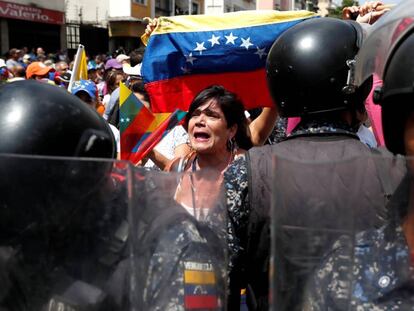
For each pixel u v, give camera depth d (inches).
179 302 38.8
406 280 35.7
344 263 35.4
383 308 35.5
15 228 36.9
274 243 34.6
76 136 42.0
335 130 53.9
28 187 36.3
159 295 38.4
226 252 43.6
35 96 42.2
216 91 85.3
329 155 51.8
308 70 53.5
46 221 36.6
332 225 35.1
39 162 36.0
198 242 39.9
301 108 55.0
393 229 36.9
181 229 39.0
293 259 35.0
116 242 36.3
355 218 35.6
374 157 36.4
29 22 689.6
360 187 35.8
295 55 54.5
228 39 97.6
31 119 40.9
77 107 43.3
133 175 35.7
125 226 36.0
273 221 34.6
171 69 101.7
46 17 703.7
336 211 35.1
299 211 34.9
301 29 56.4
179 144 109.1
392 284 35.7
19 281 37.6
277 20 97.7
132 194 35.6
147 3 848.9
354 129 57.6
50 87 44.1
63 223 36.6
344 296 35.4
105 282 36.7
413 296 35.6
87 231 36.5
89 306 36.8
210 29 99.0
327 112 54.3
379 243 36.6
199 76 100.3
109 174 35.9
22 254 37.3
